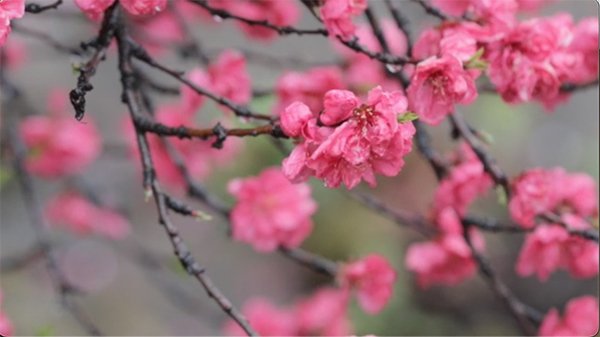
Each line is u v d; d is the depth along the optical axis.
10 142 1.10
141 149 0.83
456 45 0.81
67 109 1.27
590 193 0.95
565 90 0.91
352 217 1.76
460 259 1.02
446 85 0.81
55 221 1.29
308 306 1.15
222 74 0.97
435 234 1.02
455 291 1.77
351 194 1.01
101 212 1.30
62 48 0.96
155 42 1.06
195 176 1.13
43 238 1.08
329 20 0.82
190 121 1.07
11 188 1.77
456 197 0.96
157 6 0.79
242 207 0.99
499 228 0.95
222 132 0.80
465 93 0.81
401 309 1.72
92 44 0.81
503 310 1.78
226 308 0.80
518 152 1.78
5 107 1.14
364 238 1.75
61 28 1.50
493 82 0.85
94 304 1.78
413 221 1.02
